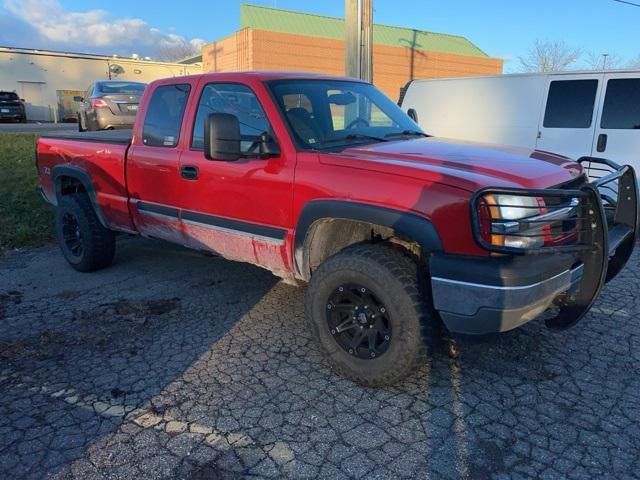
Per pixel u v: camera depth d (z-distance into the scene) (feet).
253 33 93.97
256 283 17.06
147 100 15.42
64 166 18.08
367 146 12.16
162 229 15.24
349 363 10.94
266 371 11.67
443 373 11.44
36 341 13.14
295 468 8.66
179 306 15.29
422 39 126.62
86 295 16.21
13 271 18.65
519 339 12.88
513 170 10.30
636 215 11.96
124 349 12.72
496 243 9.34
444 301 9.67
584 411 10.09
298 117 12.33
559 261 9.71
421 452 9.01
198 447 9.18
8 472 8.61
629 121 24.12
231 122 11.69
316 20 117.80
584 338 12.96
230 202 12.89
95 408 10.35
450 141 13.55
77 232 18.39
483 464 8.71
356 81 15.21
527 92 27.27
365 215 10.35
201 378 11.40
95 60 129.70
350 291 10.77
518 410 10.14
